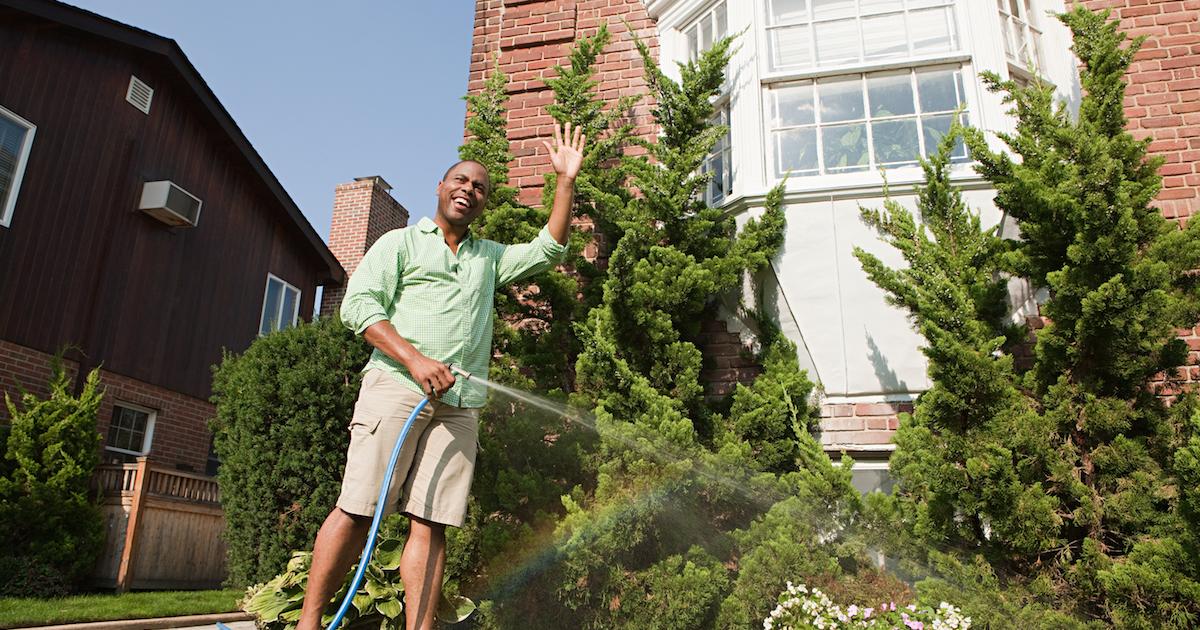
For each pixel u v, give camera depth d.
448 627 4.06
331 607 3.88
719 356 5.49
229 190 12.99
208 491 9.62
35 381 9.11
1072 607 3.64
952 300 4.17
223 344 12.48
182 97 11.95
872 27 5.76
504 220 5.25
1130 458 3.76
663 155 5.43
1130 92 5.64
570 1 6.85
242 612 6.86
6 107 9.17
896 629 3.71
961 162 5.27
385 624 3.89
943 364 4.03
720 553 4.25
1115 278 3.71
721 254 5.29
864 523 4.08
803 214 5.31
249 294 13.29
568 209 2.99
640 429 4.11
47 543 7.55
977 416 3.98
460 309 2.59
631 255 4.91
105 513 8.49
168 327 11.29
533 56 6.75
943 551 3.95
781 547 3.91
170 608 6.64
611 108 6.48
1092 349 3.98
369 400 2.43
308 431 6.13
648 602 3.85
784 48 5.86
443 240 2.68
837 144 5.57
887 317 5.08
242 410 6.35
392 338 2.33
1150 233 4.17
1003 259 4.46
